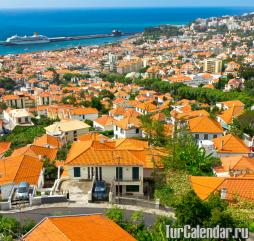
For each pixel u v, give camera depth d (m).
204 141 73.00
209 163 58.25
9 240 33.22
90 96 175.50
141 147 62.03
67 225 30.00
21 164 54.28
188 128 83.81
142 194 50.78
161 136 76.31
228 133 84.56
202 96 171.25
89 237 28.62
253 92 157.75
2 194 50.00
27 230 35.97
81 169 51.12
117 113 120.00
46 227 29.72
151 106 138.62
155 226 35.38
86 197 46.16
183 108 129.00
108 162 50.88
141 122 90.25
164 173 53.53
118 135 93.44
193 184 46.00
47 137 82.50
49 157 66.62
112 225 32.19
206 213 31.95
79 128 99.69
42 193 47.25
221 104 134.50
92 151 52.50
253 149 73.31
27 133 105.44
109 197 44.72
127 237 30.38
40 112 152.62
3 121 132.00
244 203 40.31
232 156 63.66
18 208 43.53
